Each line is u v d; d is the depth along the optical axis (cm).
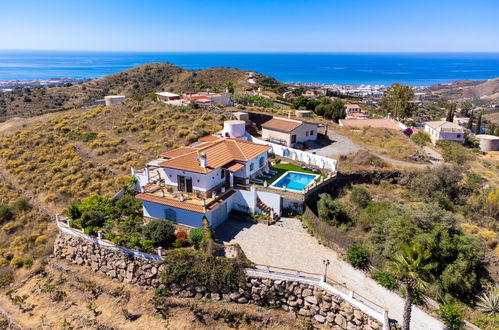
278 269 2775
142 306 2819
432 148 6656
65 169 5056
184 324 2636
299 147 5569
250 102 9331
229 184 3838
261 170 4306
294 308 2650
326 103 9869
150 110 6756
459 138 8575
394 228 3038
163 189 3612
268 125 5841
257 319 2634
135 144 5653
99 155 5394
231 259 2742
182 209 3312
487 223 3869
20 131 6469
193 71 17988
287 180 4166
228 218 3638
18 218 4297
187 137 5472
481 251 3000
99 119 6650
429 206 3294
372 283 2689
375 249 3033
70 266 3334
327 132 6688
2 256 3759
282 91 16588
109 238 3145
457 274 2692
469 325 2392
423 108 19125
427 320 2373
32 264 3534
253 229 3406
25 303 3084
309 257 2962
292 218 3625
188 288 2803
